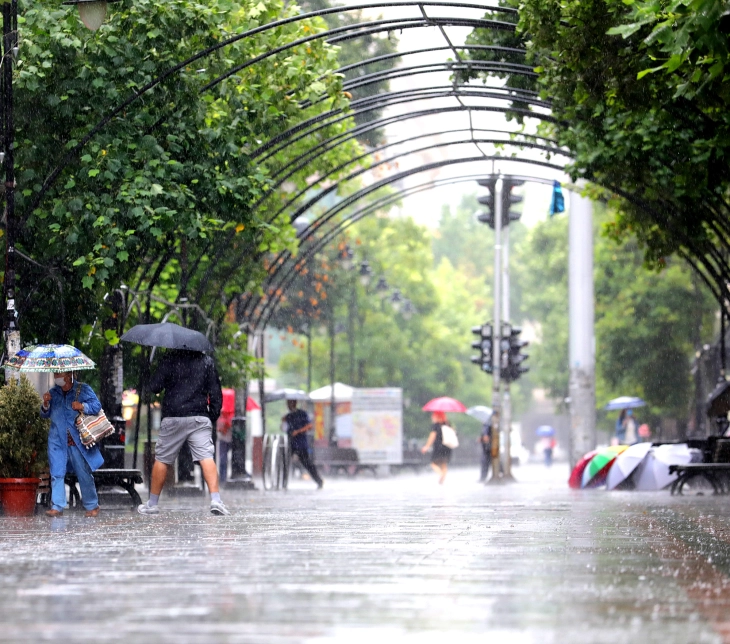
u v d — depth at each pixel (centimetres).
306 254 8525
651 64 4266
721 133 4575
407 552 2495
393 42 6538
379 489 7744
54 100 4603
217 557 2397
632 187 5906
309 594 1798
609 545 2722
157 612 1611
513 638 1388
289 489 8031
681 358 13700
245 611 1619
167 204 4788
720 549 2666
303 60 5512
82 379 6088
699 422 13188
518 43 5809
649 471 7144
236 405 7556
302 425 8131
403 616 1570
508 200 9006
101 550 2592
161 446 4219
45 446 4184
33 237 4838
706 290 13338
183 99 4838
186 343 4162
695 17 3089
